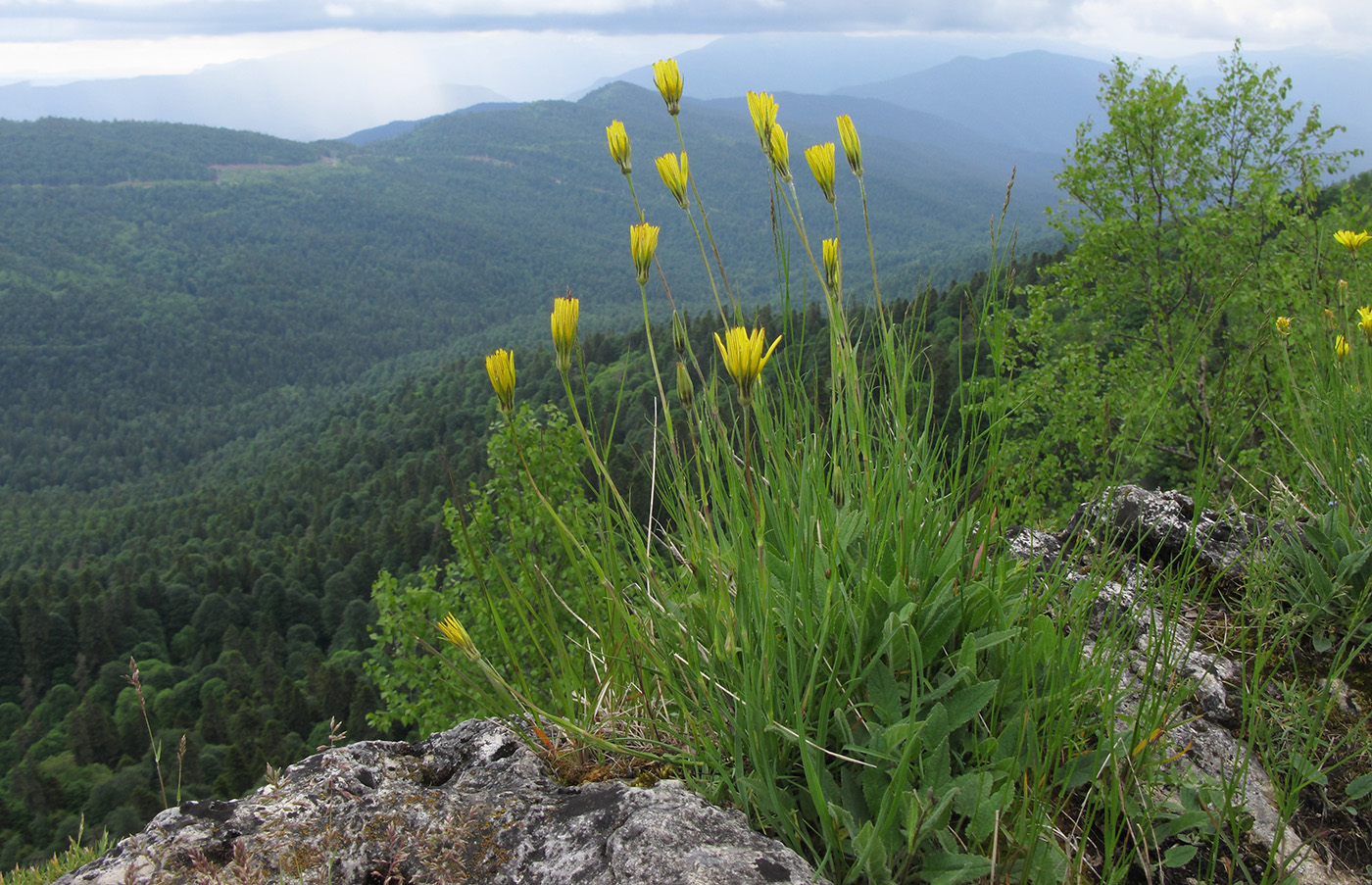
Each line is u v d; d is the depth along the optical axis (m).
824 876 1.36
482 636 12.28
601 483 1.66
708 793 1.59
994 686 1.49
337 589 101.75
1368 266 3.62
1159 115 15.41
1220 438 1.69
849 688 1.47
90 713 69.69
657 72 1.54
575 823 1.51
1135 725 1.53
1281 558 2.33
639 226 1.58
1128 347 15.58
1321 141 14.91
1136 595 1.78
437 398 161.38
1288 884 1.47
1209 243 14.55
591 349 107.62
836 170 1.75
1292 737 1.87
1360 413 2.72
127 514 161.62
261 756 64.19
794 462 1.87
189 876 1.38
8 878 3.96
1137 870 1.56
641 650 1.78
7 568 143.88
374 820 1.54
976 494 1.77
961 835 1.40
